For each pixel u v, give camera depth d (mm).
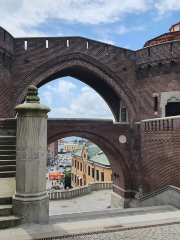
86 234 6578
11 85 20750
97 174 50031
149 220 8266
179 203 14906
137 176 22719
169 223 7805
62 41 22438
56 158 188250
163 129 17844
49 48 22000
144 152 20531
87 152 58062
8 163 9836
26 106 7262
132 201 22688
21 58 21219
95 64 23344
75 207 24453
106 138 22781
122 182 23781
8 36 19906
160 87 22391
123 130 23422
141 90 23828
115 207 24516
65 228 6926
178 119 16203
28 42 21453
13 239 5910
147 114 23188
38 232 6410
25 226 6746
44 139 7496
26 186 7090
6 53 19500
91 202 26484
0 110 19250
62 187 83375
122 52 24156
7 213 7039
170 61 21688
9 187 8250
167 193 16703
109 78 23828
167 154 17297
